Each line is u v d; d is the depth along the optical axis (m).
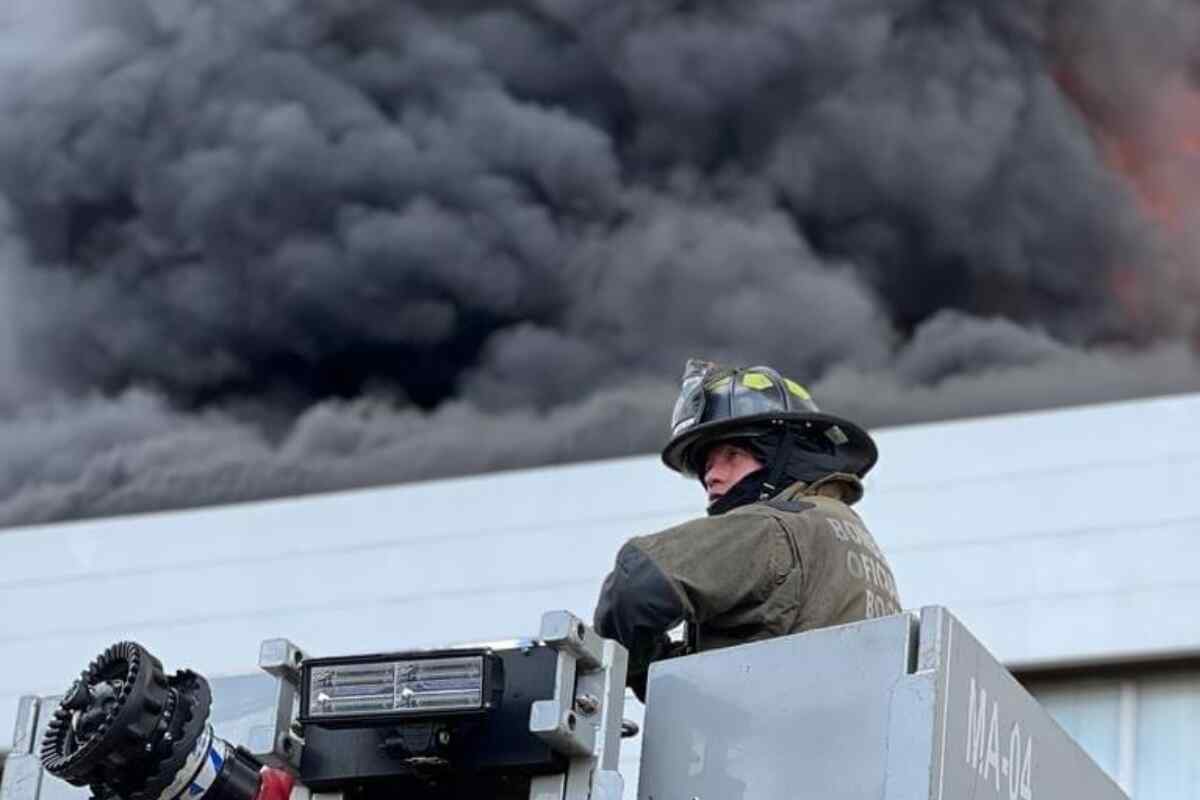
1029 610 40.69
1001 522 41.59
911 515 42.16
